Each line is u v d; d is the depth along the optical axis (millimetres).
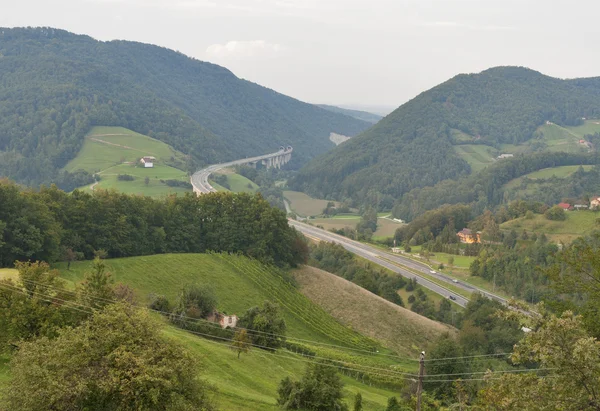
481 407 29469
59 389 29141
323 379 52750
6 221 91062
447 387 70125
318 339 101938
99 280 55531
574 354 22625
